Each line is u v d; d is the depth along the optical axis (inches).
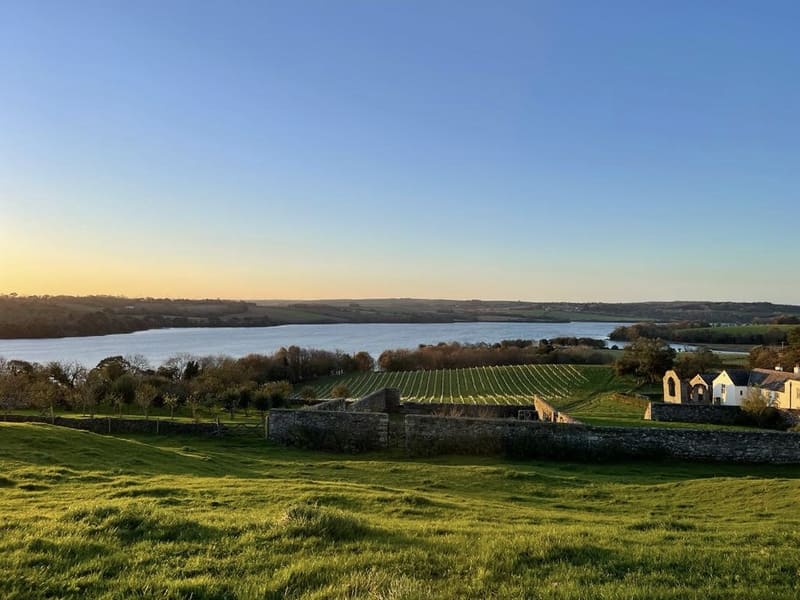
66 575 286.2
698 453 1180.5
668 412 1905.8
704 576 313.4
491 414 1802.4
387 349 5142.7
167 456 1008.9
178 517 409.7
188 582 277.0
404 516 564.1
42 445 957.2
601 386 3666.3
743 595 279.7
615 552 356.8
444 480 903.1
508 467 1099.9
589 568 319.3
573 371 4092.0
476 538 399.9
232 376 2891.2
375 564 312.8
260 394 1888.5
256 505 584.1
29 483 682.2
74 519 403.9
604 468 1120.8
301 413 1346.0
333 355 4525.1
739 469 1125.1
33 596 262.2
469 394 3612.2
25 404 2124.8
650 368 3540.8
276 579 283.9
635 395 2972.4
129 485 698.2
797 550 380.2
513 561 323.9
